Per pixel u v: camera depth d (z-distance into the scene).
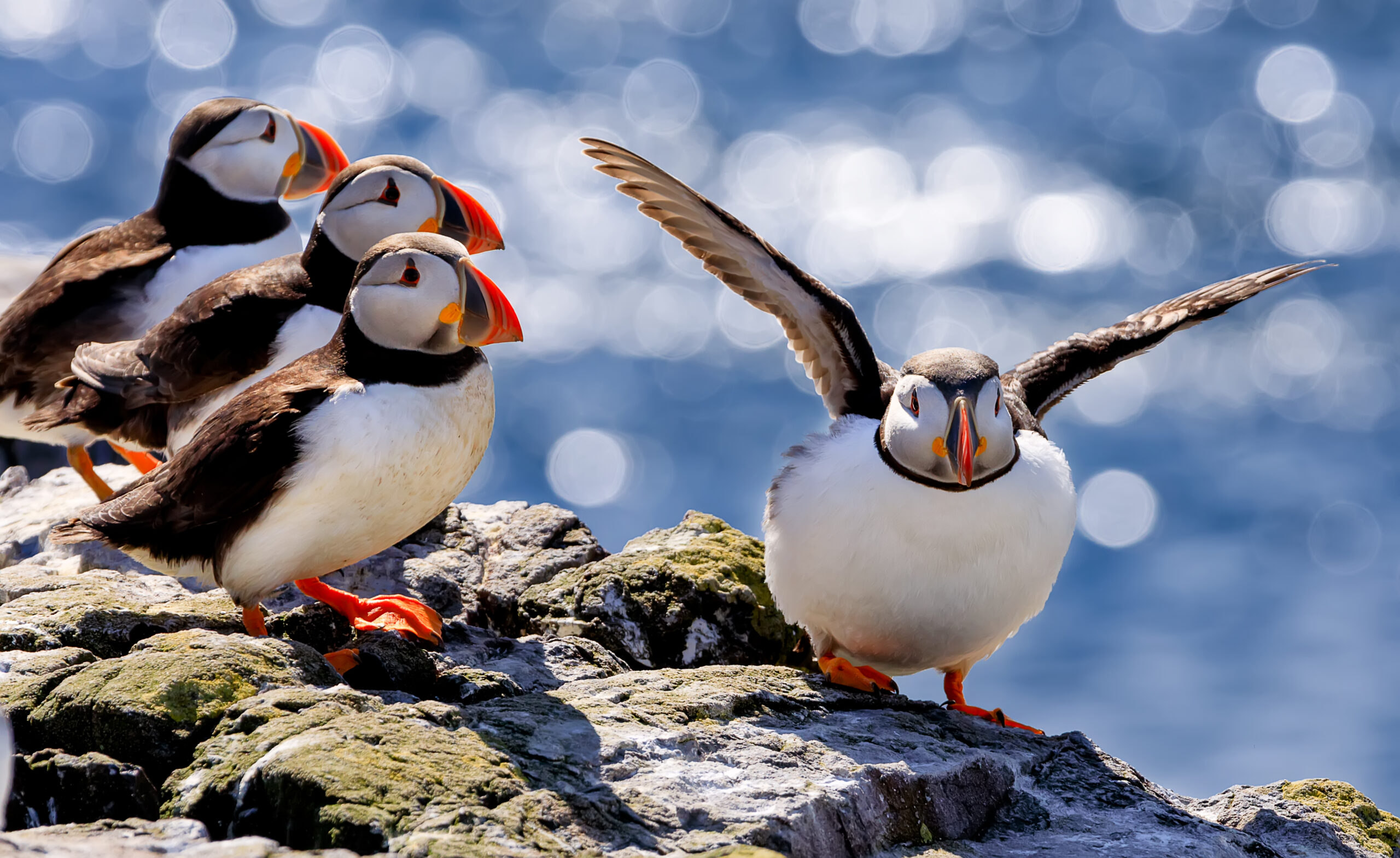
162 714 7.36
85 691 7.50
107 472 13.38
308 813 6.63
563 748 7.47
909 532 8.76
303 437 8.24
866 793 7.54
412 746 7.04
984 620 9.13
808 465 9.23
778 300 9.67
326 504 8.36
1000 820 8.20
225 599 9.62
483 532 11.79
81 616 8.85
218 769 6.97
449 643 9.48
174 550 8.84
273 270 11.23
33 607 9.20
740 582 10.88
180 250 12.45
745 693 8.70
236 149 12.52
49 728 7.46
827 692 9.10
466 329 8.42
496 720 7.71
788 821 7.02
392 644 8.65
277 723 7.21
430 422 8.48
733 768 7.62
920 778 7.86
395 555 10.97
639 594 10.58
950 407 8.48
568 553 11.44
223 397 10.89
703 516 11.80
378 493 8.45
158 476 8.79
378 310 8.45
